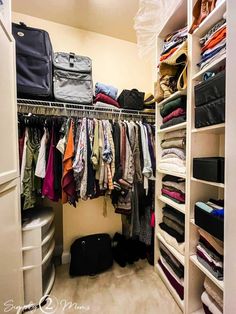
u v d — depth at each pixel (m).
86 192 1.47
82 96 1.67
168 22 1.44
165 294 1.45
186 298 1.23
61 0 1.64
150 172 1.68
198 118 1.08
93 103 1.78
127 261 1.83
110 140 1.57
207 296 1.14
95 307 1.33
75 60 1.68
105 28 2.02
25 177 1.36
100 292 1.47
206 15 1.03
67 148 1.43
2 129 0.96
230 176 0.72
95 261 1.67
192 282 1.23
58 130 1.49
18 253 1.17
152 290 1.49
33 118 1.41
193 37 1.15
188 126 1.20
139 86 2.29
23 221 1.40
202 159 1.06
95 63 2.08
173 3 1.35
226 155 0.73
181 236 1.37
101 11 1.77
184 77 1.19
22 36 1.49
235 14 0.68
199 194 1.22
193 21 1.11
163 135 1.66
